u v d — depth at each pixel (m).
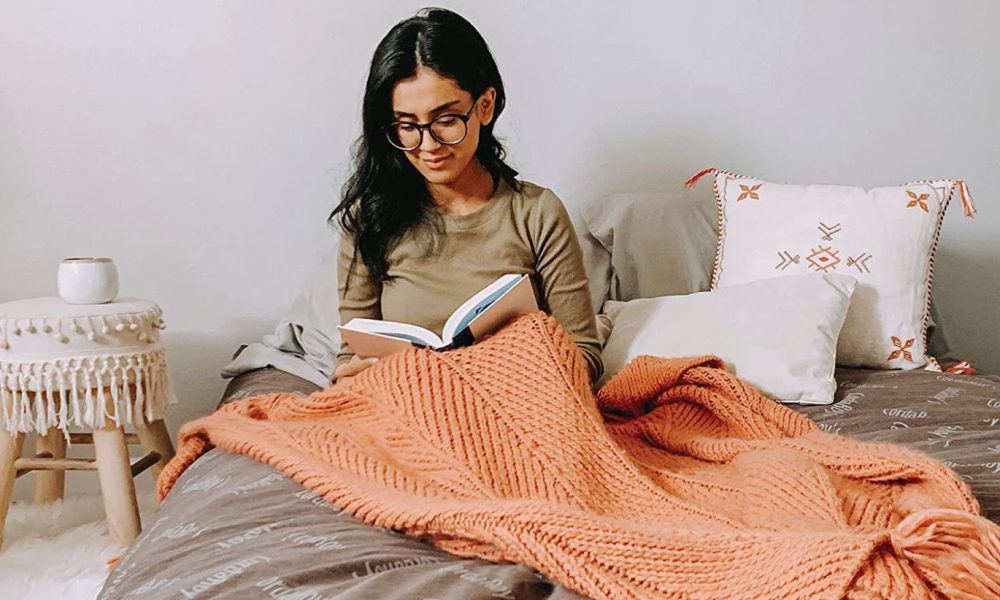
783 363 1.68
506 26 2.19
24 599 1.61
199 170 2.11
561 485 1.17
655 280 2.03
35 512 1.94
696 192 2.31
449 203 1.64
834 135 2.36
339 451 1.25
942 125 2.39
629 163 2.29
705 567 0.90
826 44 2.32
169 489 1.46
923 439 1.47
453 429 1.24
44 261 2.08
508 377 1.30
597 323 1.82
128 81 2.06
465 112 1.50
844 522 1.00
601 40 2.23
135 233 2.11
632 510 1.15
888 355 1.87
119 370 1.75
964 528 0.87
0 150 2.03
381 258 1.64
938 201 1.94
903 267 1.89
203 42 2.07
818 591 0.82
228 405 1.51
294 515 1.14
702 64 2.28
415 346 1.38
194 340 2.16
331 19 2.12
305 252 2.18
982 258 2.45
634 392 1.54
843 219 1.92
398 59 1.47
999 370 2.49
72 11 2.02
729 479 1.21
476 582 0.93
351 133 2.15
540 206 1.64
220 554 1.03
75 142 2.06
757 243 1.96
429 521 1.04
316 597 0.89
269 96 2.11
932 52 2.36
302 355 1.95
